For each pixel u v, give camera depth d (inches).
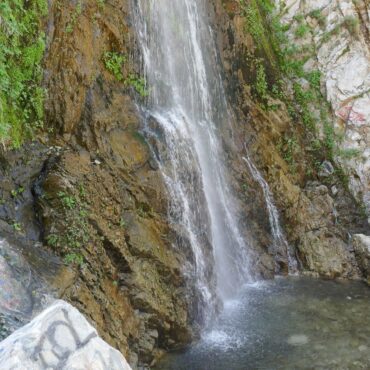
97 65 279.0
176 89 353.1
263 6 490.3
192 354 263.4
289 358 259.8
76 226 228.1
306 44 489.4
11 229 210.5
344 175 453.4
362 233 433.1
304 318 306.5
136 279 254.2
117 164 271.3
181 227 295.4
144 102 317.1
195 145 350.0
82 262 223.8
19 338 128.3
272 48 483.5
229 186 379.6
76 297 211.5
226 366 252.2
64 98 251.4
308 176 451.2
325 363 255.4
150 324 257.0
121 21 300.4
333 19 483.5
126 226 260.7
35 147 235.3
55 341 131.4
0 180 215.9
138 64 315.0
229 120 404.8
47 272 204.7
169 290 272.7
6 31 218.8
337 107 469.7
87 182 245.1
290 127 451.5
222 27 415.8
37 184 229.3
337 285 365.7
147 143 296.5
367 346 272.2
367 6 477.4
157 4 337.4
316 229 412.2
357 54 474.9
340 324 298.4
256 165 410.6
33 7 235.8
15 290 183.0
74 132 259.3
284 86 475.5
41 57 239.8
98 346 137.3
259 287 358.6
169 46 349.4
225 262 350.6
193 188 319.3
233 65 420.2
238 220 376.5
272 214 405.1
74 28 260.2
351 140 459.8
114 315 233.3
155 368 249.1
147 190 280.7
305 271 392.2
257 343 275.0
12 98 224.8
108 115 279.0
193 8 383.9
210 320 298.8
